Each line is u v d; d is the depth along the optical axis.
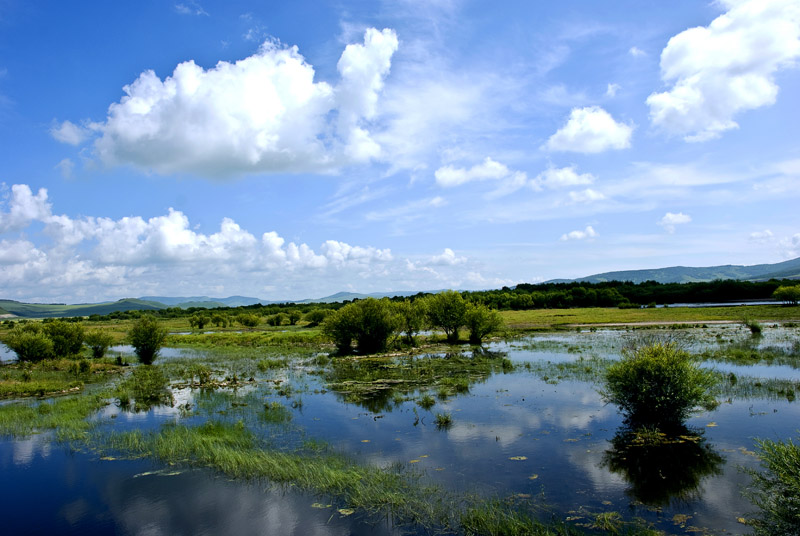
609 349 37.00
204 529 9.45
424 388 23.17
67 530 9.60
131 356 43.72
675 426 15.28
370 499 10.59
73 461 13.78
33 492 11.56
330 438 15.30
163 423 17.78
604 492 10.63
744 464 11.99
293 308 149.00
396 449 13.99
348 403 20.47
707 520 9.19
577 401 19.31
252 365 34.69
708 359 28.66
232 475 12.41
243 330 82.94
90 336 42.69
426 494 10.74
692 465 12.06
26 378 29.06
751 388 20.28
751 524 8.92
